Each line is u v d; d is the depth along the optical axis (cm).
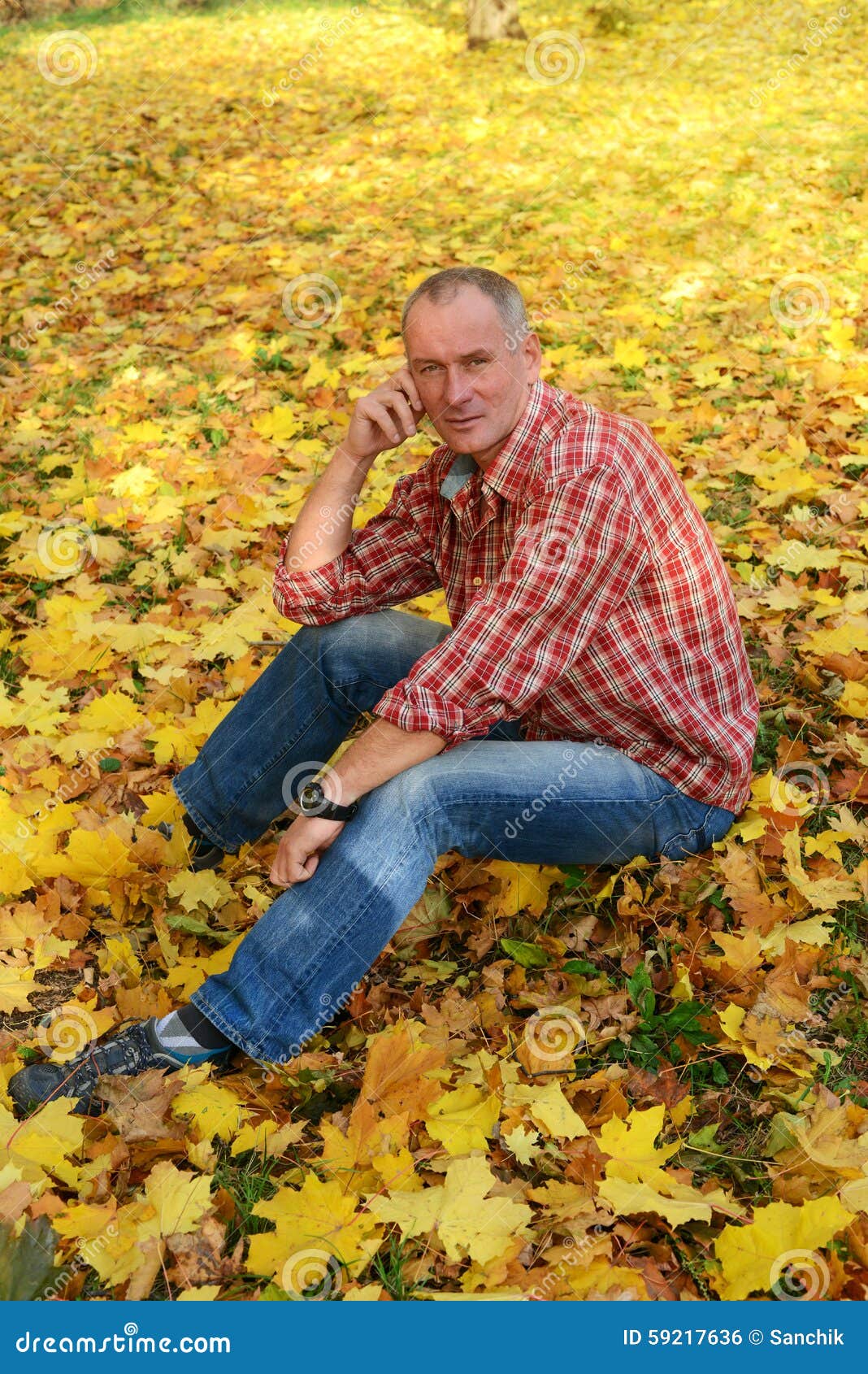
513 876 242
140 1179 193
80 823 268
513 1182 187
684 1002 213
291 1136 195
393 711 196
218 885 251
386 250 616
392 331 516
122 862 253
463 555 227
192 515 389
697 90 862
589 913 240
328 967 198
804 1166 186
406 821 200
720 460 389
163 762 286
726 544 349
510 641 198
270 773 244
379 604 240
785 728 279
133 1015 224
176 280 598
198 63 1150
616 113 828
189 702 312
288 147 833
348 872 196
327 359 500
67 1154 191
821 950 218
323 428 442
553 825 219
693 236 585
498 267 577
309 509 232
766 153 701
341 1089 208
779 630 310
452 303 195
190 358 514
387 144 812
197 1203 180
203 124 911
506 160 753
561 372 455
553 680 202
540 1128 193
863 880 233
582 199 664
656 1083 204
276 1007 199
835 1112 190
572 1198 180
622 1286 169
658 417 415
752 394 431
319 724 239
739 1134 197
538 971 231
